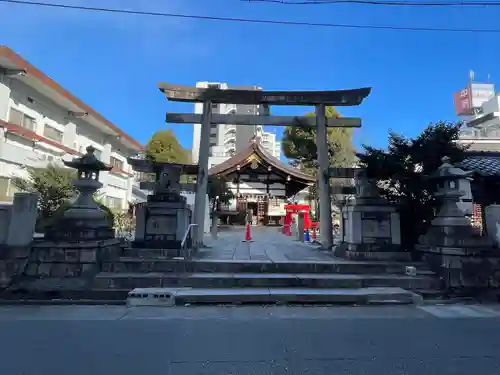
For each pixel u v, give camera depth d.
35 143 16.19
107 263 6.95
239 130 53.12
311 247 10.66
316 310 5.52
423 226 8.52
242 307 5.68
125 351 3.68
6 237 6.62
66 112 19.28
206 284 6.52
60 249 6.66
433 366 3.36
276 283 6.57
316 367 3.32
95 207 7.54
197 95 10.66
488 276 6.68
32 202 6.86
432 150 8.25
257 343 3.95
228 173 20.81
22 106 15.70
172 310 5.45
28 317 5.02
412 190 8.45
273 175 22.52
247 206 26.27
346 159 21.30
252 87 46.62
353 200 8.41
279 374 3.17
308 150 24.12
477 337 4.24
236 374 3.16
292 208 18.83
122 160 27.58
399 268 7.23
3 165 14.24
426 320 5.02
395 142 8.91
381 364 3.40
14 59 13.80
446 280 6.69
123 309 5.53
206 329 4.47
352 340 4.08
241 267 7.14
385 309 5.66
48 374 3.11
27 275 6.53
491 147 18.20
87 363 3.37
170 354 3.60
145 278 6.53
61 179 12.38
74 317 5.03
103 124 21.83
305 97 10.84
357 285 6.62
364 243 8.10
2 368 3.23
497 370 3.29
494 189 9.84
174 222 8.28
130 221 17.67
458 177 7.41
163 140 28.50
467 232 7.14
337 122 10.95
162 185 8.72
